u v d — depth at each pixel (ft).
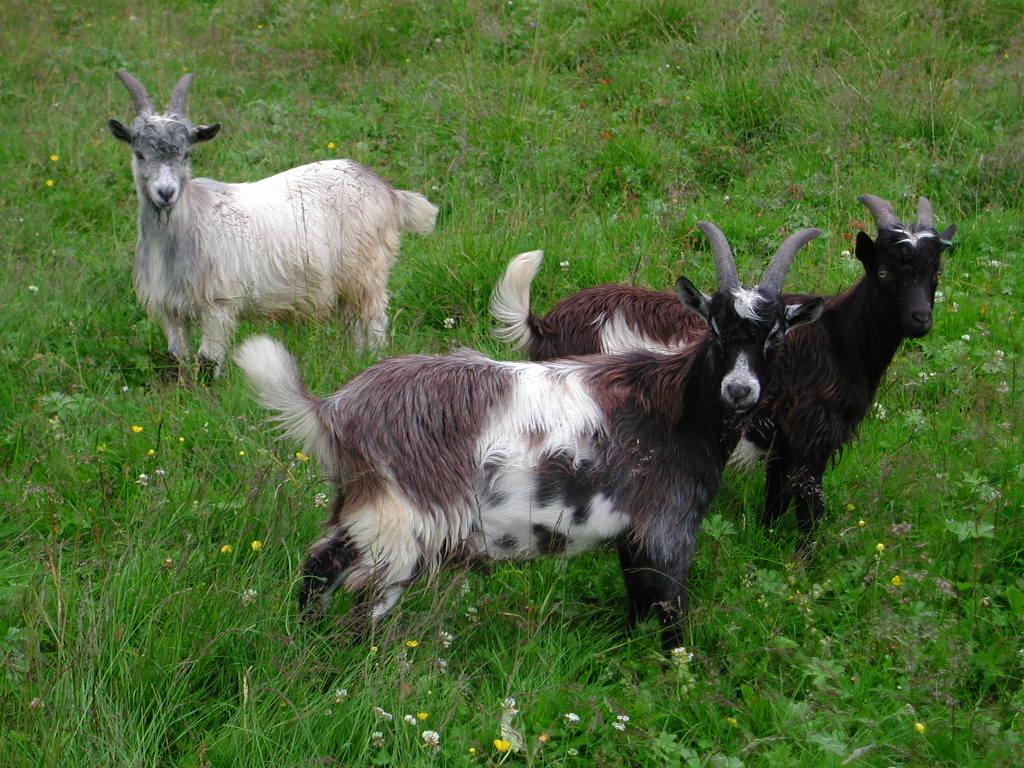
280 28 23.17
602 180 16.35
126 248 15.24
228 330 13.07
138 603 8.84
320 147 18.06
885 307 10.34
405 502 8.86
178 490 10.23
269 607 8.98
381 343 13.32
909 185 15.64
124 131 12.63
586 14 21.40
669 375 9.29
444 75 19.66
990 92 17.52
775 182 16.05
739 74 18.31
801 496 10.69
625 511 9.21
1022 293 13.99
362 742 8.23
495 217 15.34
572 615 9.56
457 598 9.21
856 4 20.36
